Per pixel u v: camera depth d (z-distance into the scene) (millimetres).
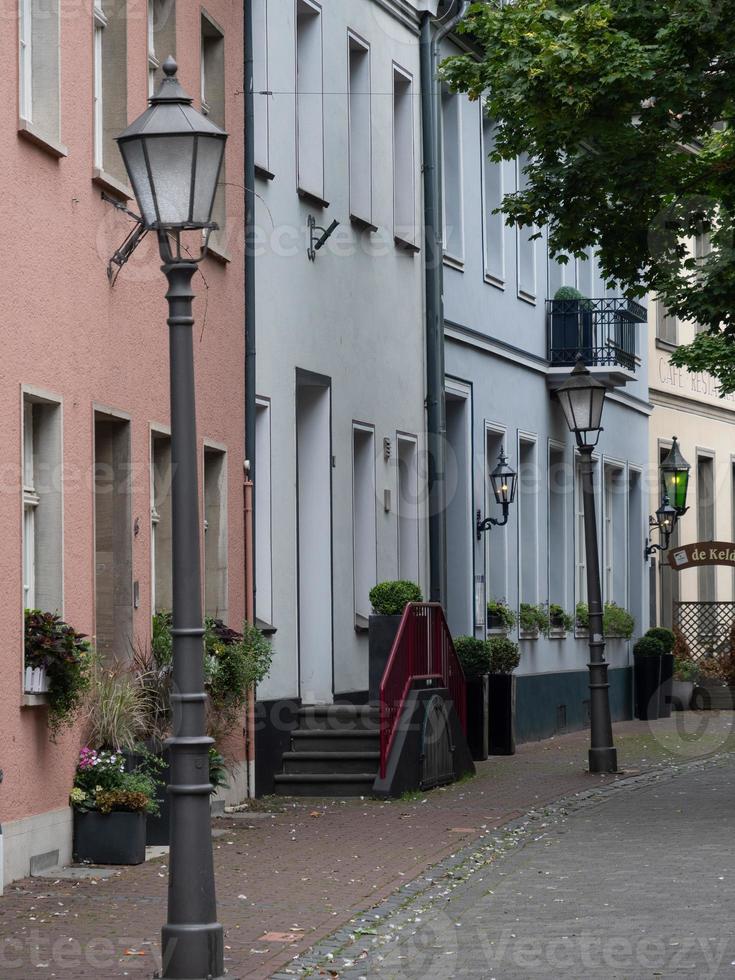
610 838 14750
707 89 17906
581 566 31422
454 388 25172
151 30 16500
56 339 13383
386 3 23000
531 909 11031
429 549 24016
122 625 14938
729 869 12672
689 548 33969
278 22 19453
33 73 13453
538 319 29500
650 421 35906
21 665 12547
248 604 18328
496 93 18625
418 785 18938
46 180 13242
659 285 19531
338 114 21250
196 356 16984
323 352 20594
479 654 23641
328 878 12445
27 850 12500
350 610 21234
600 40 17906
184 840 8727
